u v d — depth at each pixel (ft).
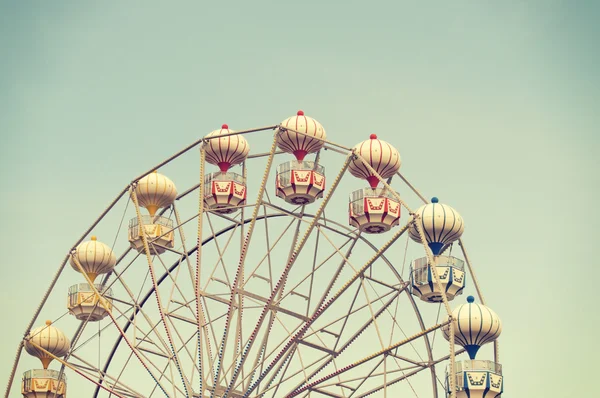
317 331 181.47
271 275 193.57
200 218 183.42
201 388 178.40
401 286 193.36
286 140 193.06
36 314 205.26
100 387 197.26
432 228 190.60
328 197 174.19
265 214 193.67
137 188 205.98
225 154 200.34
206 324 187.93
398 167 193.06
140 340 195.21
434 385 187.62
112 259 210.79
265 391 182.29
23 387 209.26
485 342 184.03
